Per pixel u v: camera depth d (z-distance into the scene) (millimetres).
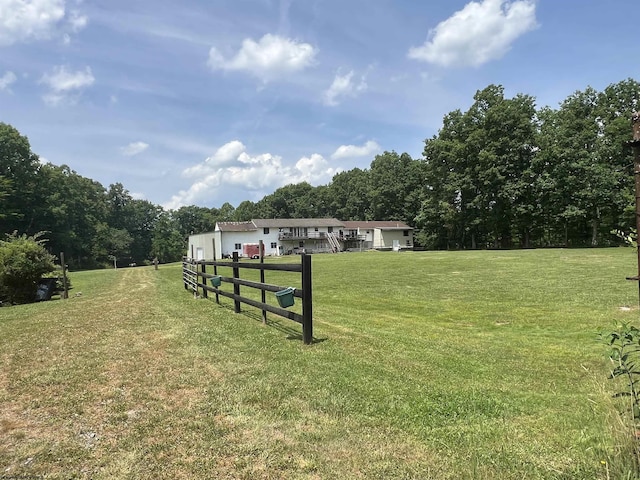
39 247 14766
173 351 5395
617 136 36875
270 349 5406
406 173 70000
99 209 75250
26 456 2752
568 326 6812
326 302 10953
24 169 47906
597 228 39875
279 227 57000
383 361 4789
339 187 90812
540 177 41000
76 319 8320
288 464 2568
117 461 2660
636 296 9305
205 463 2605
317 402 3547
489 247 50969
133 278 22703
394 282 14820
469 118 47438
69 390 4016
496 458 2557
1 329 7520
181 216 104688
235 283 8562
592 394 3600
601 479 2250
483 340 5953
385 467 2502
